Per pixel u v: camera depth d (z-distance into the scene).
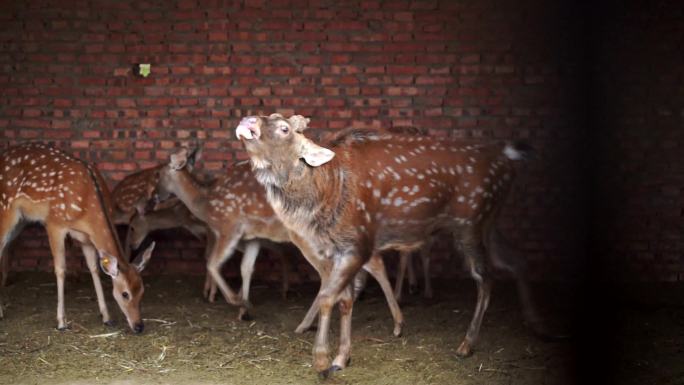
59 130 8.03
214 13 7.95
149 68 7.98
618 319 6.35
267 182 4.89
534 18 7.82
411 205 5.32
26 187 6.25
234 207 6.62
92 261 6.29
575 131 7.83
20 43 7.99
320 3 7.91
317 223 4.99
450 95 7.91
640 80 7.73
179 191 6.94
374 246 5.38
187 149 7.05
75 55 7.99
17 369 5.18
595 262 7.79
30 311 6.62
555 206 7.86
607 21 7.74
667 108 7.73
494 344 5.77
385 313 6.70
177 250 8.05
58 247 6.18
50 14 7.98
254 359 5.45
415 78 7.92
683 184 7.73
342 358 5.21
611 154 7.77
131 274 6.03
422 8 7.88
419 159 5.38
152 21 7.97
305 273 7.99
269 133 4.76
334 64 7.93
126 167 8.03
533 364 5.31
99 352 5.57
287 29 7.93
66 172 6.20
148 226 7.58
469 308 6.84
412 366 5.28
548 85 7.84
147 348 5.68
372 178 5.19
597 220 7.77
